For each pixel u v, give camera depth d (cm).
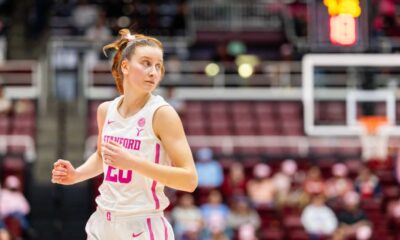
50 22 2591
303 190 1927
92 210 2033
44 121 2267
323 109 2142
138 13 2822
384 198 2027
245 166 2161
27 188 2066
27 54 2592
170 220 1794
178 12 2820
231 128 2323
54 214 2023
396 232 1934
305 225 1831
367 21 1380
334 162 2208
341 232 1766
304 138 2283
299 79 2467
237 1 2806
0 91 2278
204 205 1833
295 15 2725
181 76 2455
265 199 1903
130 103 555
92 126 2270
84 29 2617
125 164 521
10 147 2175
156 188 545
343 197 1922
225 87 2466
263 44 2753
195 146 2241
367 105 2009
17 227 1741
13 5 2733
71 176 578
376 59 1689
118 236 545
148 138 543
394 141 2191
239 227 1778
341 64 1741
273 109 2414
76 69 2405
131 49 547
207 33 2786
